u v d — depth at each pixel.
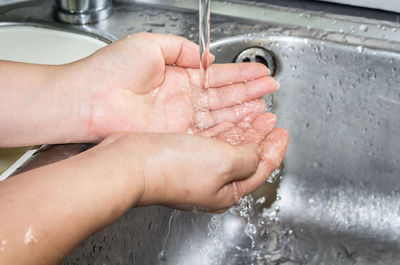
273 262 0.55
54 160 0.42
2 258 0.29
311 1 0.61
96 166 0.36
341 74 0.56
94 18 0.58
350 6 0.60
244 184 0.44
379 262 0.54
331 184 0.59
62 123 0.44
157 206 0.50
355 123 0.57
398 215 0.57
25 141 0.44
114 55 0.45
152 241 0.50
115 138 0.41
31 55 0.56
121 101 0.46
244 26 0.58
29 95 0.43
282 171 0.60
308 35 0.56
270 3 0.60
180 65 0.50
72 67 0.45
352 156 0.58
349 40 0.55
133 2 0.61
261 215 0.59
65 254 0.33
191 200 0.41
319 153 0.59
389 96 0.55
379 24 0.57
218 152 0.40
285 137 0.46
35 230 0.31
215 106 0.51
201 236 0.56
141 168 0.38
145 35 0.46
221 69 0.51
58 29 0.57
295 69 0.57
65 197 0.34
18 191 0.33
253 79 0.51
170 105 0.49
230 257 0.55
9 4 0.60
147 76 0.47
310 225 0.58
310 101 0.58
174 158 0.40
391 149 0.56
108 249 0.43
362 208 0.58
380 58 0.54
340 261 0.55
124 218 0.45
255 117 0.49
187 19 0.59
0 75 0.43
